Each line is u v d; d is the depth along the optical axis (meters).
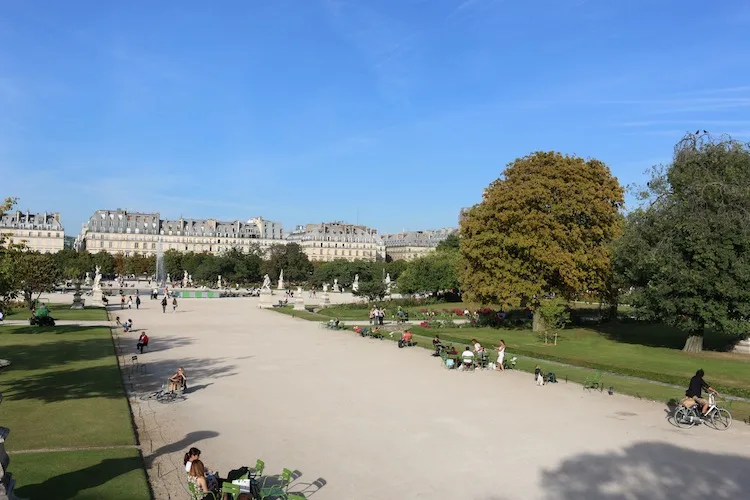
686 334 63.72
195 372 38.38
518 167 69.06
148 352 47.28
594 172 68.12
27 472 18.62
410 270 112.31
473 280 68.06
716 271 45.75
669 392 33.38
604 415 28.23
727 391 33.69
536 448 22.89
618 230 64.62
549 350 50.88
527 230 62.69
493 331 65.56
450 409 28.95
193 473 16.86
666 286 47.91
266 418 26.91
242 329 65.94
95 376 35.16
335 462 21.03
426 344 53.59
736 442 23.98
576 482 19.42
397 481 19.27
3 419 25.08
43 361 40.34
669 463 21.34
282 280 178.75
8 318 70.00
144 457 21.20
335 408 28.86
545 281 63.75
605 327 71.62
